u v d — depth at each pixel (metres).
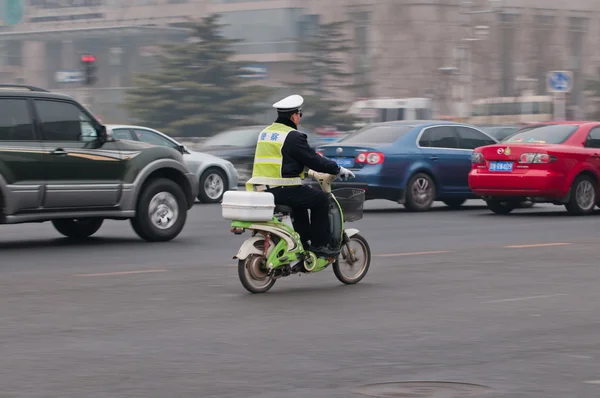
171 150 26.42
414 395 10.34
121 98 149.50
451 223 31.41
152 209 25.98
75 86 152.00
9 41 167.88
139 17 164.62
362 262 18.70
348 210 18.23
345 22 123.38
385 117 86.06
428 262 21.62
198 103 115.38
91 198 24.55
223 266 21.16
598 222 31.66
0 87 23.62
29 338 13.43
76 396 10.32
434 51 120.25
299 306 16.05
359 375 11.27
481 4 118.19
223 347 12.84
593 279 19.00
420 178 35.66
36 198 23.62
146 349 12.71
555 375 11.23
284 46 152.00
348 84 123.25
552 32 131.50
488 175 33.69
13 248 24.75
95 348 12.77
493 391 10.51
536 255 22.84
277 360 12.05
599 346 12.87
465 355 12.34
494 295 17.09
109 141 25.00
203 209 38.50
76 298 16.83
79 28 156.50
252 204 16.98
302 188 17.41
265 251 17.30
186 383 10.88
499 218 33.34
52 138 24.02
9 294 17.28
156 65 144.00
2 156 23.19
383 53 122.00
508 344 13.00
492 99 111.62
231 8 157.62
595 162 33.88
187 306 16.05
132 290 17.72
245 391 10.52
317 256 17.78
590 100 140.88
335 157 35.31
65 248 24.73
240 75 117.62
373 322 14.62
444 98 117.31
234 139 48.72
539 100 107.56
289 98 17.59
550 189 32.91
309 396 10.31
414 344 13.02
